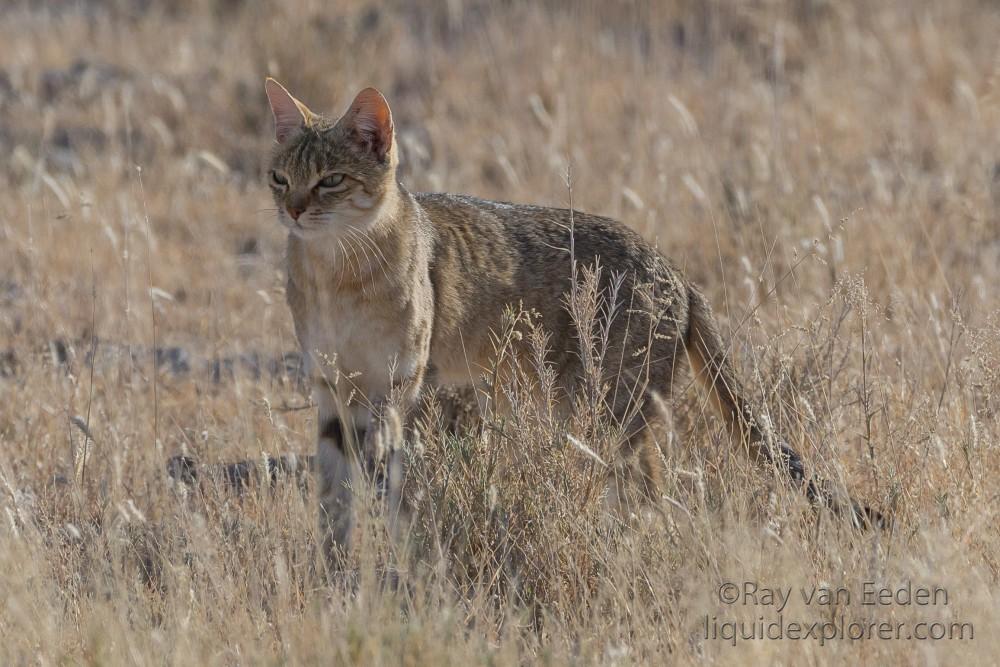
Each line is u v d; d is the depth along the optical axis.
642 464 16.67
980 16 39.56
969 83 33.34
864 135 30.59
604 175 28.47
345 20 39.38
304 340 16.31
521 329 16.78
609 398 16.61
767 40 32.81
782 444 15.23
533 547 14.05
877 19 38.62
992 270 22.03
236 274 26.30
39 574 13.33
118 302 23.73
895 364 17.64
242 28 40.81
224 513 15.08
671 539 13.90
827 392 16.38
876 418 16.28
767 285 20.97
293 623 12.54
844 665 11.89
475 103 35.22
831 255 22.14
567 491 14.35
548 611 13.52
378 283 15.67
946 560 12.57
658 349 16.72
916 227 23.67
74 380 18.64
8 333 22.27
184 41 39.19
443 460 14.98
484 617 13.00
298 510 14.41
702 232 23.98
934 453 15.05
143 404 18.77
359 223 15.61
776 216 23.59
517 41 39.09
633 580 13.17
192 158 28.67
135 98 35.69
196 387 20.48
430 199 17.41
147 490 16.33
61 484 17.06
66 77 37.62
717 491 14.98
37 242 25.58
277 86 16.42
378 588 12.84
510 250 17.05
